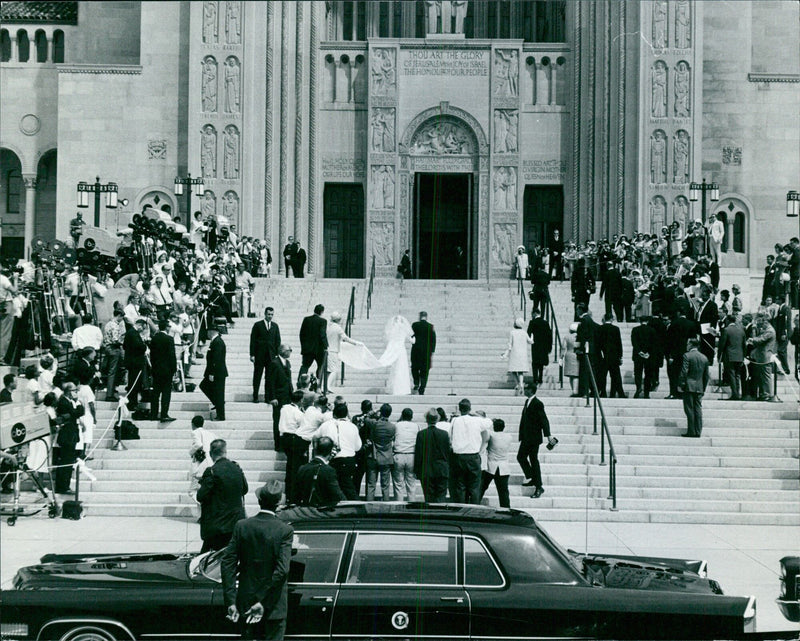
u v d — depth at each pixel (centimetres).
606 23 4100
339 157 4297
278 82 4138
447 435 1648
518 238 4272
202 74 4119
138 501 1842
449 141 4306
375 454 1689
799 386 2522
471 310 3047
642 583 945
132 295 2331
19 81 4619
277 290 3225
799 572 1109
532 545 927
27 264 2452
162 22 4275
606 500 1855
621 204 4031
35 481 1767
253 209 4116
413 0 4153
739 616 905
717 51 4209
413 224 4350
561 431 2111
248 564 898
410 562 919
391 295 3175
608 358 2281
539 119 4288
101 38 4525
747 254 4191
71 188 4278
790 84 4194
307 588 911
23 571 1003
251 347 2197
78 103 4284
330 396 2234
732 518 1819
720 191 4184
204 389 2088
